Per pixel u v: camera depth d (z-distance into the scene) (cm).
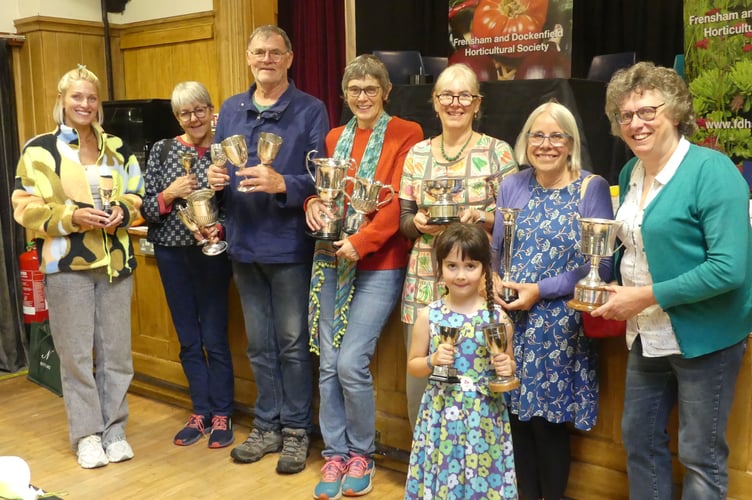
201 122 318
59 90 290
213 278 321
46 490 287
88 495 283
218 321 327
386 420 300
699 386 192
